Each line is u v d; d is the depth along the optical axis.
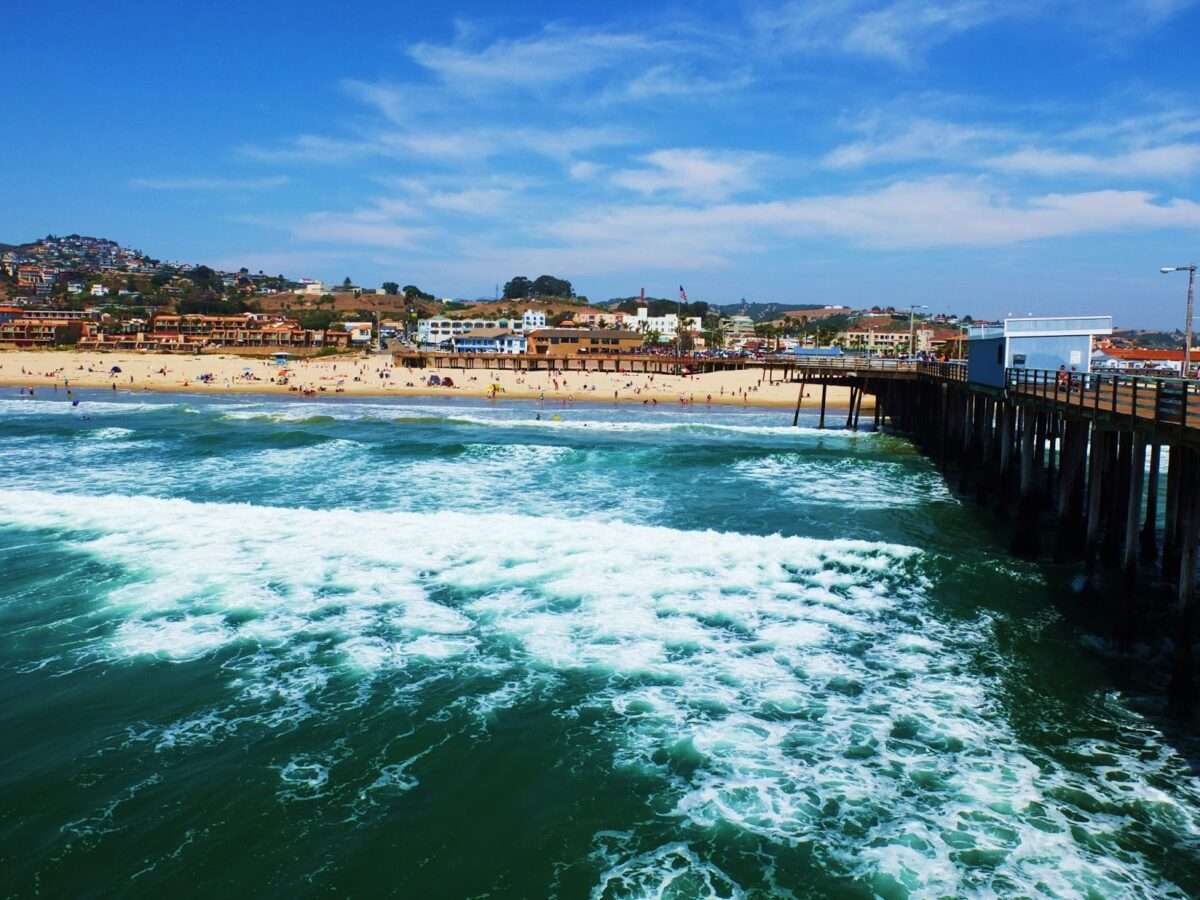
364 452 41.72
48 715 13.49
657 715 13.54
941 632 16.98
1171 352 77.75
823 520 27.70
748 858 10.23
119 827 10.82
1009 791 11.55
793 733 13.03
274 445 43.56
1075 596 19.11
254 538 22.72
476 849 10.45
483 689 14.38
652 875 9.97
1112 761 12.33
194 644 16.06
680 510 29.08
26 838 10.59
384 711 13.65
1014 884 9.73
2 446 42.88
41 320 182.88
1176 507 19.86
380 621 17.19
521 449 42.75
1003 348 28.98
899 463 40.97
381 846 10.50
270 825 10.88
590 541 22.55
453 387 98.00
